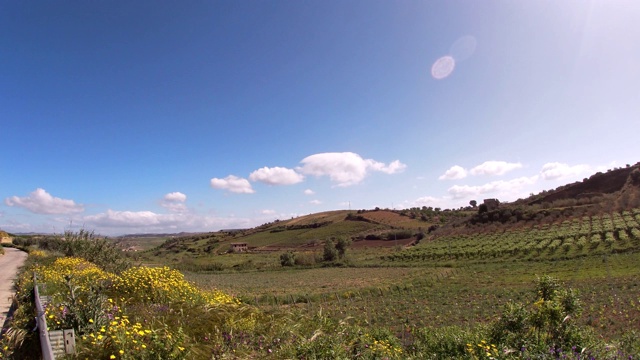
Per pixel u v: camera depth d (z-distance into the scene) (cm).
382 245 11119
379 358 677
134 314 770
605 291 3262
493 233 9944
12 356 611
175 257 11325
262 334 711
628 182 11206
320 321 835
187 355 528
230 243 13850
